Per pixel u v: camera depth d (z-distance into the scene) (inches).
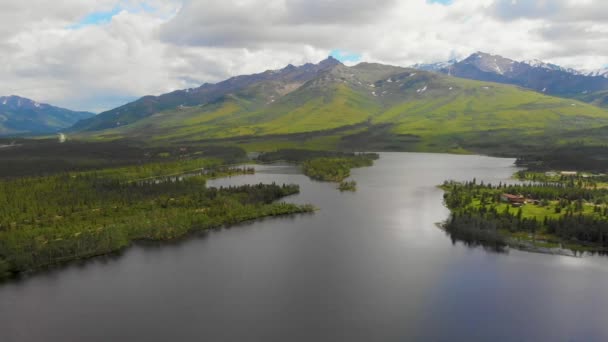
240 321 6446.9
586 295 7032.5
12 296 7180.1
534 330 6151.6
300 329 6235.2
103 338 6048.2
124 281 7687.0
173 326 6314.0
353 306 6830.7
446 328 6210.6
